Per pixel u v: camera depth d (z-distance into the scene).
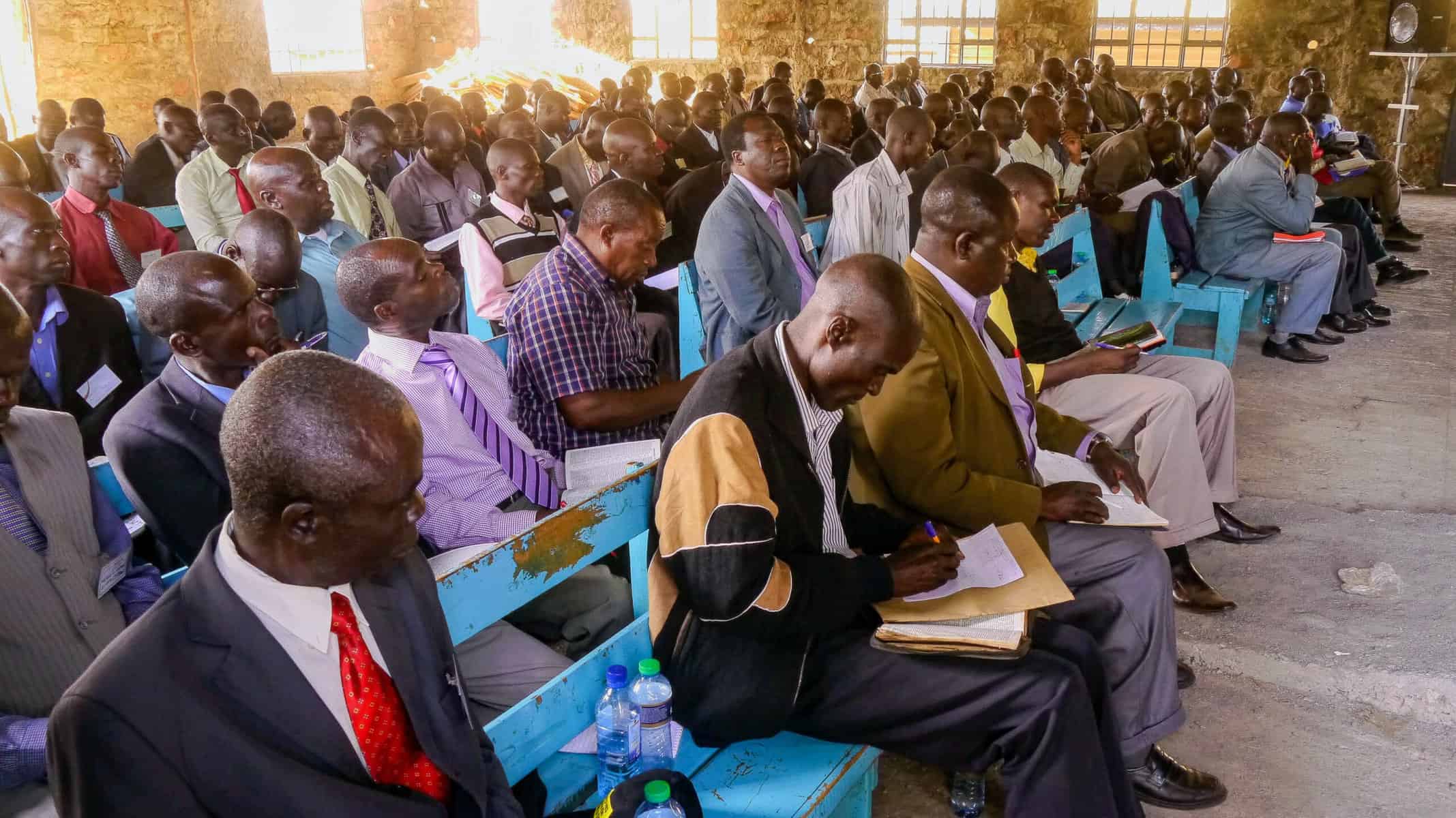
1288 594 3.35
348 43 14.75
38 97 10.33
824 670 2.00
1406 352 5.86
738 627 1.80
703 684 1.89
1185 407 3.16
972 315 2.53
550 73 14.55
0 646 1.68
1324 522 3.85
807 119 10.29
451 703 1.38
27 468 1.76
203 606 1.16
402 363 2.31
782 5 15.91
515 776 1.75
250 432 1.10
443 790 1.37
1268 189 5.43
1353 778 2.53
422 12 15.86
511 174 4.28
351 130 5.70
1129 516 2.53
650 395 2.74
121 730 1.06
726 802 1.86
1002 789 2.50
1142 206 5.30
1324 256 5.45
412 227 5.60
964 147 5.17
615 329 2.83
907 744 2.01
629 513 2.04
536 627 2.44
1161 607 2.45
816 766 1.97
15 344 1.67
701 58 16.48
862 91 11.04
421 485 2.26
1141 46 14.53
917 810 2.44
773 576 1.81
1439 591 3.33
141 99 11.03
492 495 2.34
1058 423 2.83
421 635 1.36
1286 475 4.27
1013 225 2.46
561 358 2.69
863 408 2.35
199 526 2.05
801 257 4.01
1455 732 2.70
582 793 1.99
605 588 2.45
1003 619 1.99
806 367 1.95
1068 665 1.90
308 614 1.19
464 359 2.44
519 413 2.79
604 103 9.07
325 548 1.15
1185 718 2.47
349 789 1.20
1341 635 3.10
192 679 1.12
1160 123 7.29
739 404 1.86
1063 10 14.68
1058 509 2.42
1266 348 5.83
